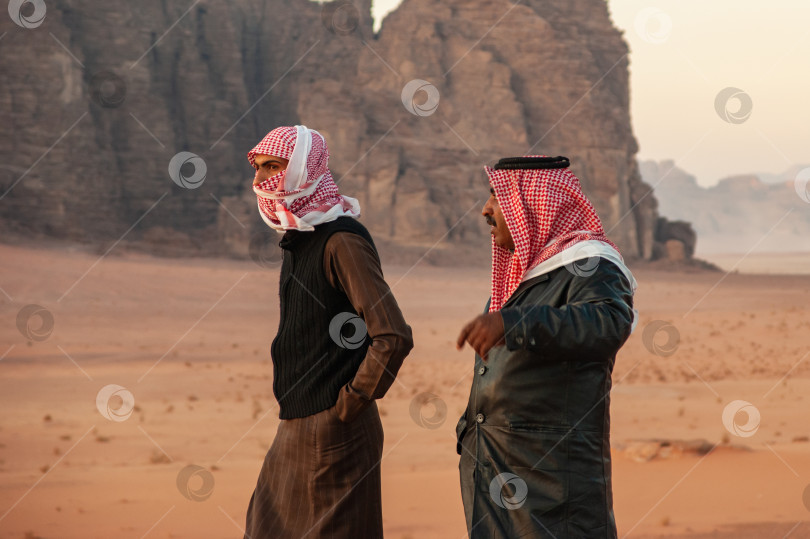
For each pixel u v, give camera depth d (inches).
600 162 3627.0
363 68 3722.9
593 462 100.4
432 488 237.8
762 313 1482.5
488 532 100.2
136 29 3570.4
